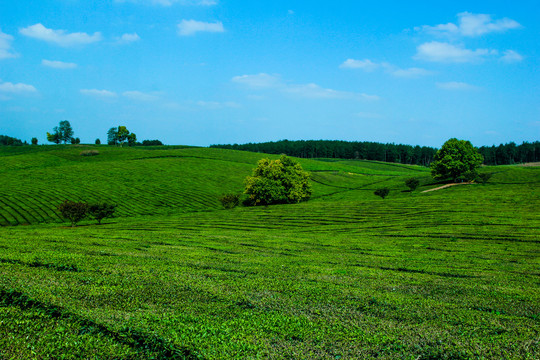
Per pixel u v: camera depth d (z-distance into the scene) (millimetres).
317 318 15656
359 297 18938
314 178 150625
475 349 13086
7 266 20688
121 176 126250
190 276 21531
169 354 12219
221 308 16312
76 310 14672
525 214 59438
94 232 52219
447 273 27734
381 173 176625
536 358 12516
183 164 154000
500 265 31594
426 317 16234
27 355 11758
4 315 14039
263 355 12266
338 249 40344
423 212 67438
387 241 46562
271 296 18344
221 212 85562
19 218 79188
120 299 16594
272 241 45844
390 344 13320
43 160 147750
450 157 124375
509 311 17625
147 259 27344
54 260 23250
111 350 12234
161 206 99125
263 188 104250
